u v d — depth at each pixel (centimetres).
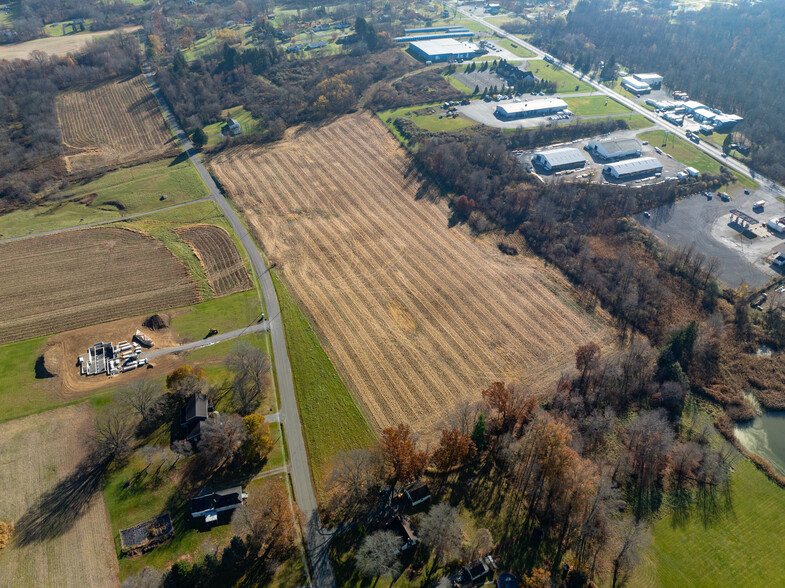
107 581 6712
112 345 10300
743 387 10088
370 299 11719
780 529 7812
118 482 7862
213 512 7419
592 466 7850
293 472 8200
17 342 10394
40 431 8600
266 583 6788
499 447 8669
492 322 11181
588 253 12925
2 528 7150
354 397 9481
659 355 10288
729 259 12988
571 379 9838
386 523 7425
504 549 7262
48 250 12938
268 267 12606
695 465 8525
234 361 9494
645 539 7225
